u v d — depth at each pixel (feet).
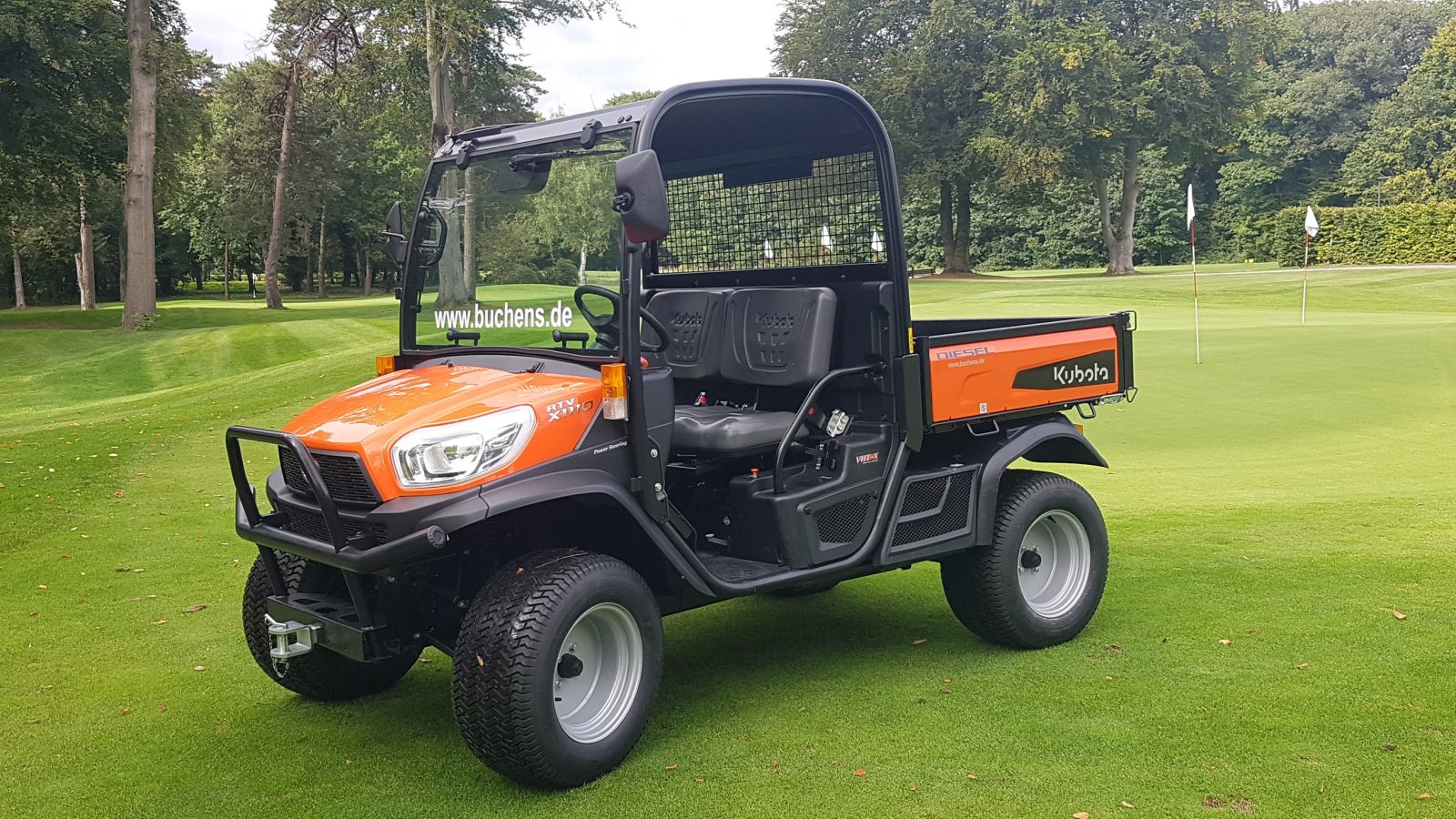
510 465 10.80
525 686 10.38
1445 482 25.39
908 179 139.23
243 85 141.69
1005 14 138.41
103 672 14.96
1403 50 187.32
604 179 11.93
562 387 11.51
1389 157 165.99
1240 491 25.13
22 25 86.99
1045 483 14.71
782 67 151.23
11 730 12.88
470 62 82.28
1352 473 27.04
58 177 99.66
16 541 22.89
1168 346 50.70
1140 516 22.76
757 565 13.01
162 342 80.43
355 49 87.10
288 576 13.09
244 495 12.23
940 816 9.93
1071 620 14.84
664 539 11.61
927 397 13.67
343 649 11.51
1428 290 91.56
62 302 176.04
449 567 12.12
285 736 12.58
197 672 14.93
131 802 10.90
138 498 27.37
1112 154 142.72
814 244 14.83
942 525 13.98
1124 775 10.63
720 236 16.02
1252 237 173.17
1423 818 9.61
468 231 13.28
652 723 12.55
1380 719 11.78
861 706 12.80
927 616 16.60
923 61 137.08
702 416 13.65
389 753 12.00
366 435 10.91
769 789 10.65
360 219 176.96
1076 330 15.38
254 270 205.67
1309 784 10.32
